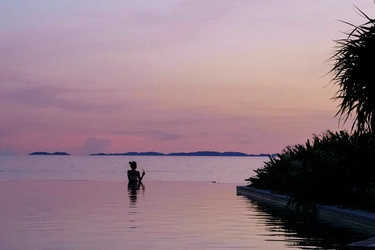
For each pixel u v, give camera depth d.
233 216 15.15
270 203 19.75
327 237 11.24
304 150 23.16
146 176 53.12
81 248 9.93
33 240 10.81
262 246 10.12
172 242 10.58
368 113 11.60
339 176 16.48
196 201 19.81
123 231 12.06
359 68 11.54
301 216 15.41
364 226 13.16
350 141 16.70
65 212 15.77
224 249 9.83
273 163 24.89
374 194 14.90
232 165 118.31
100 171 67.44
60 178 45.19
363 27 11.67
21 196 21.30
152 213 15.66
